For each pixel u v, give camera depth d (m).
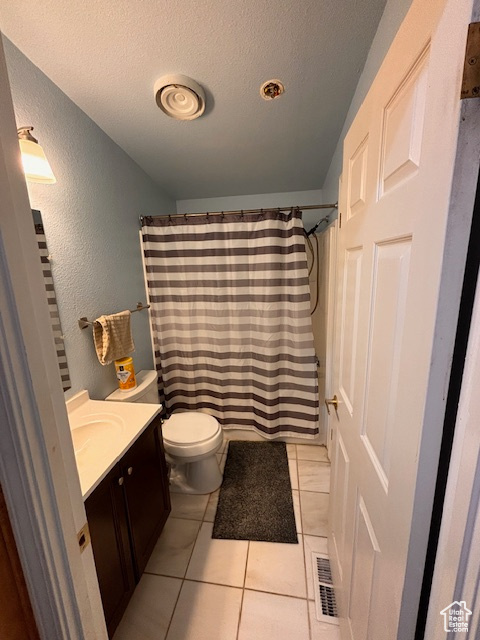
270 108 1.39
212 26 0.97
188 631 1.09
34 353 0.47
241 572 1.30
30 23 0.94
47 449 0.50
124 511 1.07
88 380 1.47
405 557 0.52
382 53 0.93
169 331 2.19
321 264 2.08
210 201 2.72
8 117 0.43
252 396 2.20
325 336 2.06
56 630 0.54
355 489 0.88
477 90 0.35
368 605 0.73
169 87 1.21
